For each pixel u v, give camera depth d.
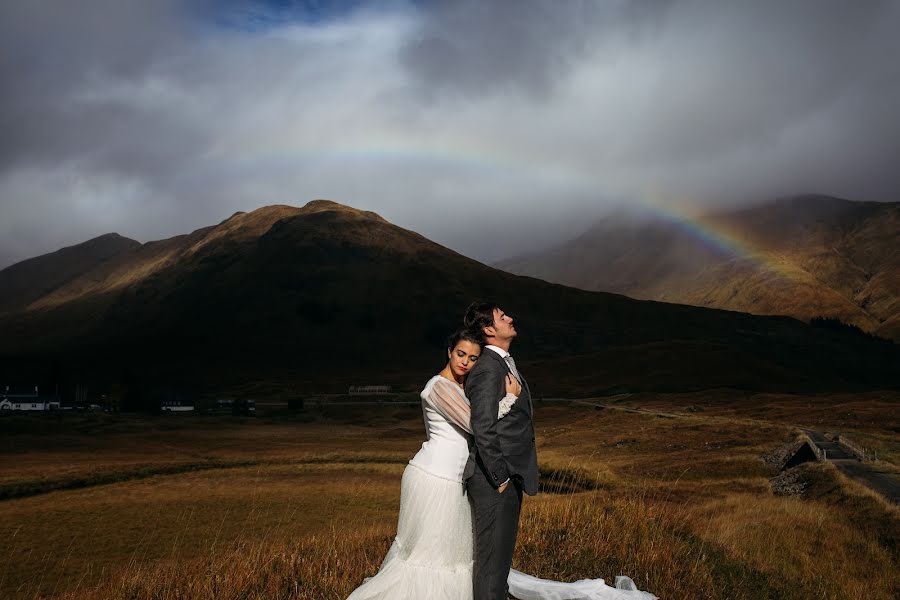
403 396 193.38
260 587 6.11
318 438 118.88
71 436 119.94
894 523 17.55
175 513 42.66
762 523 16.41
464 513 4.12
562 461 50.12
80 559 30.62
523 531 7.07
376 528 11.30
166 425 140.00
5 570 28.45
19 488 56.34
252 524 37.19
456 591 4.02
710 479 40.34
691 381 171.50
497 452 3.96
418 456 4.24
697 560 7.02
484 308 4.27
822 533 15.97
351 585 5.65
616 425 94.62
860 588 10.12
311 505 44.16
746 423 73.75
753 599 6.58
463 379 4.36
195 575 6.61
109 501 48.81
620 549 6.71
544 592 5.03
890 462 32.03
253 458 74.38
